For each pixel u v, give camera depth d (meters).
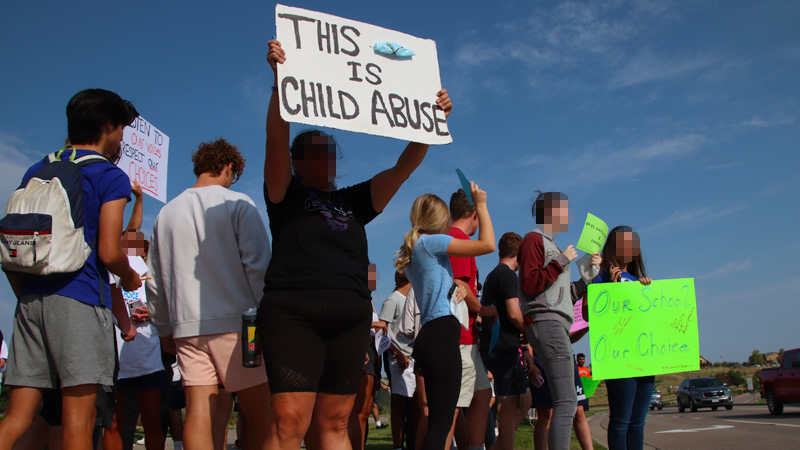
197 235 2.96
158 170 5.18
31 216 2.34
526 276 3.87
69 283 2.47
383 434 10.83
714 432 11.21
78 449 2.40
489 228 3.23
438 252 3.39
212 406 2.87
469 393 4.10
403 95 2.64
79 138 2.69
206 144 3.35
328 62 2.48
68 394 2.43
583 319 4.91
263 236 3.03
